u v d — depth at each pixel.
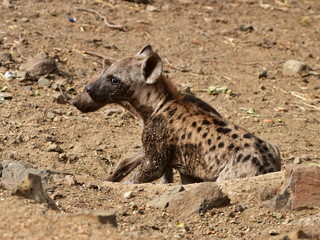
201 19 20.92
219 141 10.62
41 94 14.77
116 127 14.02
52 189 9.57
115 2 20.91
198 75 17.14
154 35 19.11
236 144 10.55
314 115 15.80
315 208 9.09
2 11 18.72
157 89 11.19
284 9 22.84
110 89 11.19
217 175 10.55
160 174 11.24
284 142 14.16
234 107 15.76
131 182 11.23
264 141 10.78
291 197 9.16
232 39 19.70
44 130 13.23
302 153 13.66
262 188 9.41
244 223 8.86
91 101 11.39
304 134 14.68
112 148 13.07
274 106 16.08
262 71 17.55
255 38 20.12
